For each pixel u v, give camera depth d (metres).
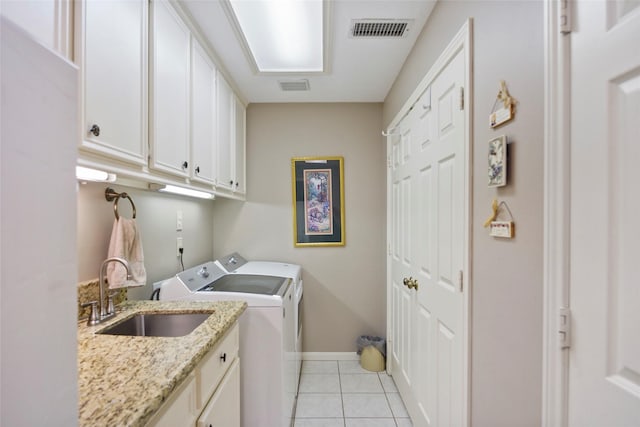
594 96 0.60
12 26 0.32
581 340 0.63
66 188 0.39
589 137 0.61
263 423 1.54
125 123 0.96
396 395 2.14
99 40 0.84
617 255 0.56
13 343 0.32
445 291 1.31
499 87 0.91
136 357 0.85
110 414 0.59
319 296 2.72
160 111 1.18
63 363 0.38
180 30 1.37
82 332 1.04
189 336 1.01
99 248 1.30
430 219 1.51
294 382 2.00
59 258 0.37
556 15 0.68
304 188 2.72
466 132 1.09
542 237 0.73
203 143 1.64
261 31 1.70
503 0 0.89
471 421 1.08
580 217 0.63
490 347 0.97
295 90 2.44
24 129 0.33
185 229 2.15
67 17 0.73
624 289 0.55
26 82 0.34
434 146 1.45
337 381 2.33
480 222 1.02
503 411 0.90
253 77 2.19
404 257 2.04
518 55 0.82
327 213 2.73
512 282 0.85
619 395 0.55
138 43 1.04
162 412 0.73
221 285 1.81
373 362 2.49
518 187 0.82
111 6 0.89
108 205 1.36
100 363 0.81
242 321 1.55
